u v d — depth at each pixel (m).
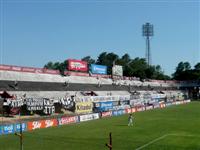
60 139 43.16
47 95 84.31
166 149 36.03
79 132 49.88
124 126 57.66
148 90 143.12
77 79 111.94
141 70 198.75
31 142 40.81
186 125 58.44
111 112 80.06
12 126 49.38
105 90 114.19
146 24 196.25
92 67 124.75
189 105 120.25
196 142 40.28
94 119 70.81
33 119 63.84
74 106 79.75
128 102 105.06
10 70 88.19
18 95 75.00
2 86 77.25
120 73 141.62
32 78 92.00
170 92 154.25
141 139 43.00
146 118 72.19
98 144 39.50
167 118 71.88
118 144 39.38
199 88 180.75
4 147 37.38
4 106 66.38
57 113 76.38
